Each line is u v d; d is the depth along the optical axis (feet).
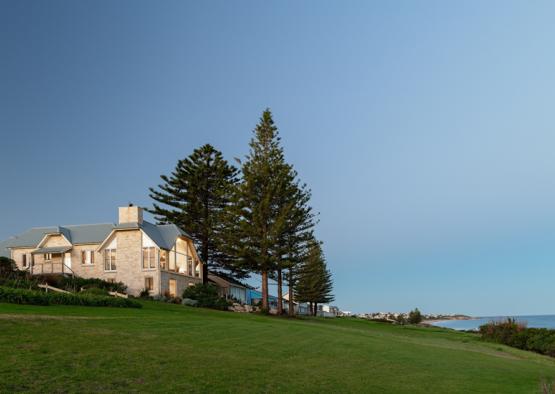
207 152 192.95
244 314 122.11
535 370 71.82
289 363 52.47
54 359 40.52
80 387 35.09
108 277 143.02
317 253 228.84
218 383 40.32
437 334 148.36
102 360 42.16
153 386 37.35
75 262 150.82
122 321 65.46
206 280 185.06
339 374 49.98
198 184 189.37
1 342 43.73
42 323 54.39
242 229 148.36
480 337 139.64
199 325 71.97
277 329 81.25
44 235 155.02
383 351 70.69
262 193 154.51
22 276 120.98
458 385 51.72
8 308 66.44
